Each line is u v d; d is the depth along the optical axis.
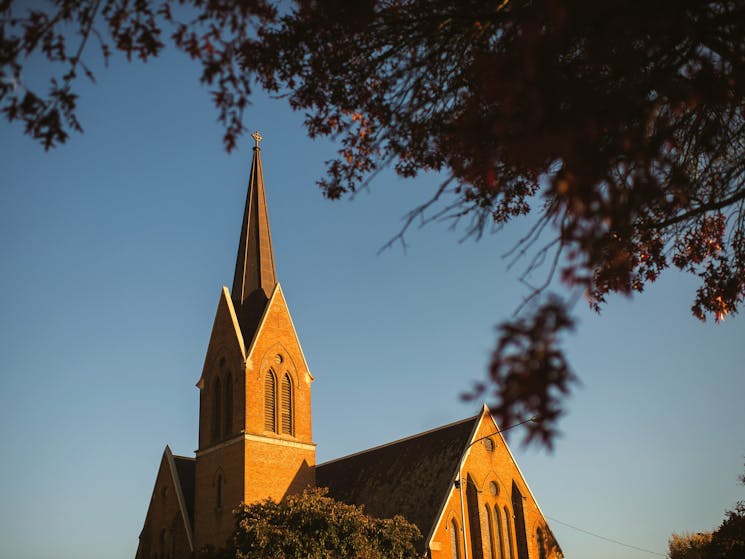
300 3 8.88
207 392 54.06
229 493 48.94
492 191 8.09
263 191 60.81
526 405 5.42
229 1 7.54
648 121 7.45
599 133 6.20
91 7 7.20
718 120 9.27
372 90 10.05
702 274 11.95
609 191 5.94
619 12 6.40
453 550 45.00
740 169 9.79
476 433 49.50
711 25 7.39
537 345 5.51
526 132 5.79
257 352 51.88
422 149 10.20
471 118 7.21
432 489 47.66
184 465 58.81
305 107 10.48
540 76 5.83
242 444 48.97
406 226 8.12
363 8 8.63
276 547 34.72
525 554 48.66
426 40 9.34
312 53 9.65
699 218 11.37
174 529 54.59
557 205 7.18
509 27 8.08
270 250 58.34
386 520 39.19
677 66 7.47
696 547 78.50
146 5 7.57
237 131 7.81
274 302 54.56
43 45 7.04
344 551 35.59
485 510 47.78
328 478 59.97
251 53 9.46
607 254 8.39
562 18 5.77
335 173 11.32
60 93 7.09
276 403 51.66
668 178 8.48
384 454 56.44
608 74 7.62
